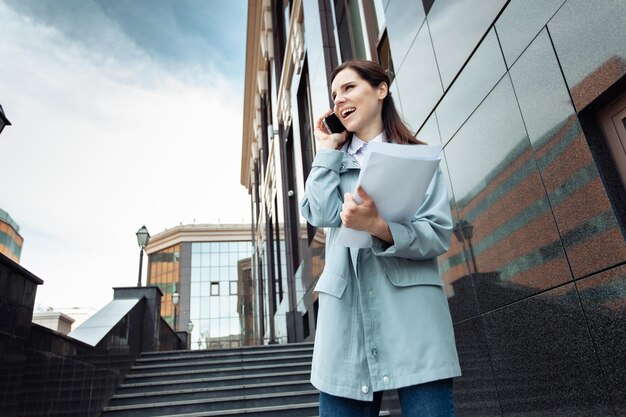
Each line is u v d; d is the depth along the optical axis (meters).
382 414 4.75
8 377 2.83
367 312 1.13
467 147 3.30
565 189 2.31
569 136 2.28
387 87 1.38
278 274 17.39
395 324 1.09
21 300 3.04
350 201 1.01
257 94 24.80
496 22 2.94
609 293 2.04
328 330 1.15
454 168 3.51
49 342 3.65
